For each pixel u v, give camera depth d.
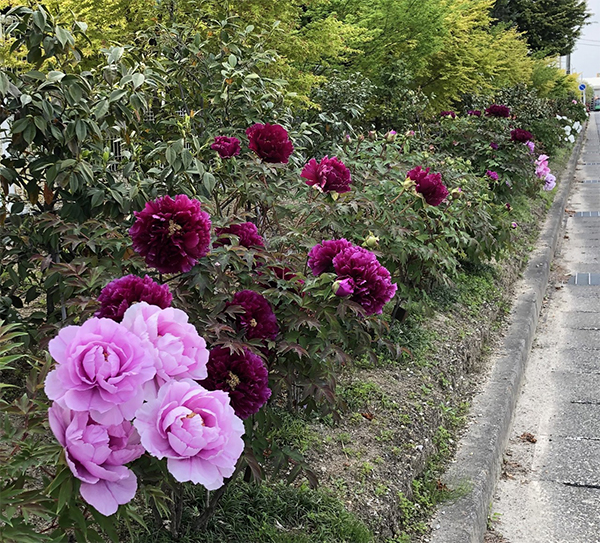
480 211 5.55
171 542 2.18
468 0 17.09
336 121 6.14
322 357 2.33
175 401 1.29
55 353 1.22
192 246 1.88
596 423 4.25
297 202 3.70
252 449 2.14
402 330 4.43
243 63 4.37
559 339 5.83
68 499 1.23
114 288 1.68
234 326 2.20
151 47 4.39
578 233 10.03
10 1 4.42
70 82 2.67
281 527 2.42
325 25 8.43
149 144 3.60
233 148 3.41
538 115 13.34
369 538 2.48
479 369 4.65
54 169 2.65
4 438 1.42
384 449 3.15
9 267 2.97
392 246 3.83
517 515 3.32
